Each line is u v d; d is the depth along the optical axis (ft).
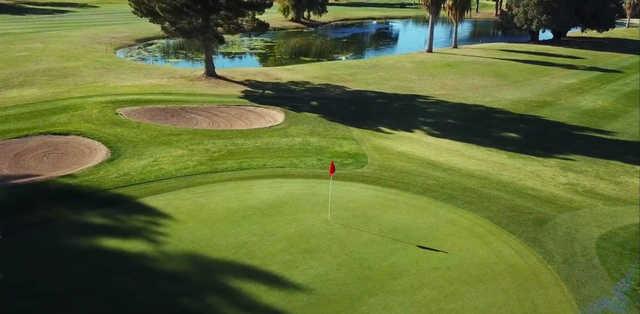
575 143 85.92
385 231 44.88
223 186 54.44
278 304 32.94
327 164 65.26
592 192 63.05
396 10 378.53
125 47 179.42
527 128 93.50
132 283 34.37
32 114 80.94
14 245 39.11
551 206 56.49
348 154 70.69
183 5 111.96
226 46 198.08
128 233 41.96
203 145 71.87
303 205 49.57
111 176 57.31
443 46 228.22
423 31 285.64
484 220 49.80
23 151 65.51
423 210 50.70
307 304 33.17
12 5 263.29
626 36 259.60
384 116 96.37
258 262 37.96
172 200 49.78
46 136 71.41
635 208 58.29
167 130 77.92
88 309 31.50
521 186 62.85
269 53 188.44
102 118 80.59
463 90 126.62
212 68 124.47
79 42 170.71
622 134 92.94
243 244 40.63
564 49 207.62
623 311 36.27
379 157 70.08
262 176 58.59
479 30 298.35
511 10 236.43
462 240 44.45
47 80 114.52
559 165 73.82
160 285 34.24
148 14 115.34
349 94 114.42
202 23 118.01
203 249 39.52
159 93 100.83
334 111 97.45
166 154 67.00
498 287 37.11
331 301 33.68
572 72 156.97
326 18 307.58
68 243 39.73
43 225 43.16
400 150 74.90
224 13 117.91
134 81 116.98
